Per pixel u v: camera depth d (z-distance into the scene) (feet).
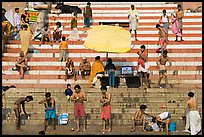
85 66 81.51
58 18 100.42
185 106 71.05
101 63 78.89
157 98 73.46
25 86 82.07
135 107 72.49
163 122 64.69
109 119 65.26
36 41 88.69
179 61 85.87
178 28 89.81
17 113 66.18
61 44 84.99
